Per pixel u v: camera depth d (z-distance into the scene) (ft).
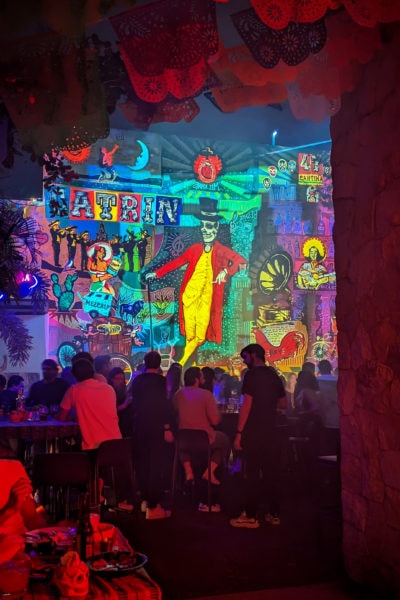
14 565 8.21
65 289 54.39
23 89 11.62
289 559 18.51
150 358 24.86
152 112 13.64
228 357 59.47
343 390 16.61
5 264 22.36
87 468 18.94
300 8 11.68
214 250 59.52
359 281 15.88
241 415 22.03
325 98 15.66
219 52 13.14
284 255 61.11
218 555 19.01
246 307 60.29
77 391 22.89
